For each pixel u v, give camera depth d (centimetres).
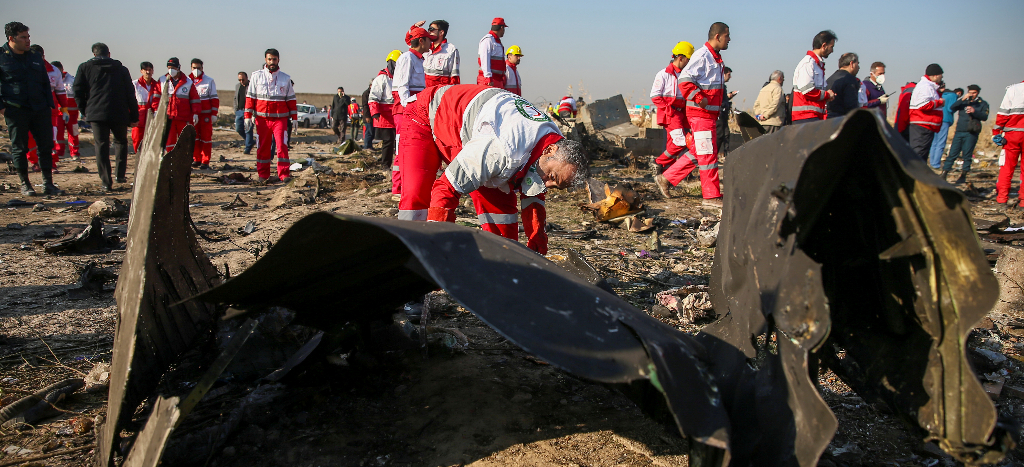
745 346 179
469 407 245
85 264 461
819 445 141
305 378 254
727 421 157
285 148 1026
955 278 146
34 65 794
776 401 162
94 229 515
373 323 286
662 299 388
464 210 707
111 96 881
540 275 177
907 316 165
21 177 814
